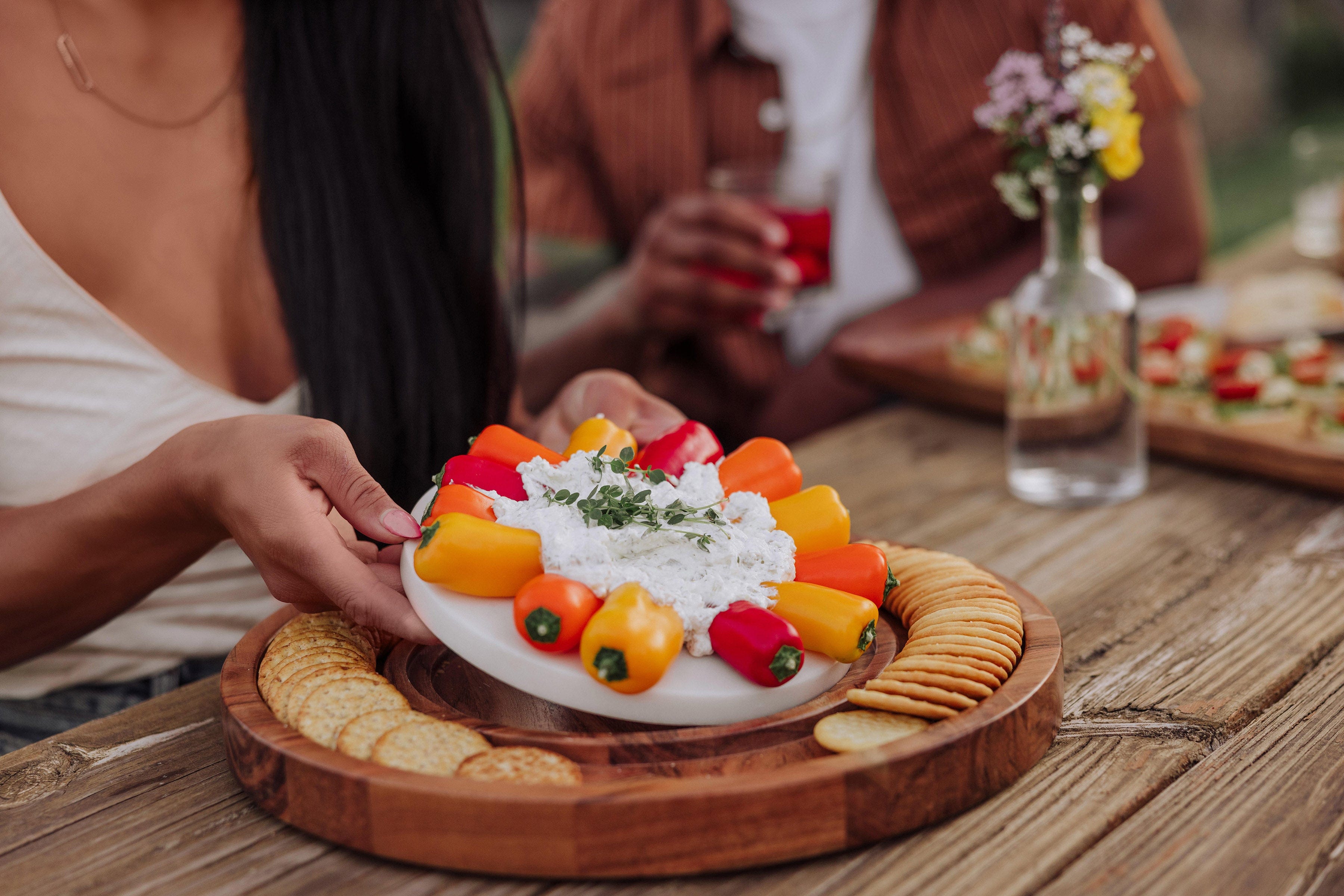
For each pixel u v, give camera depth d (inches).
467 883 26.9
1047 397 53.3
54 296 47.4
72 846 29.1
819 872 26.9
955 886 26.3
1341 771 31.0
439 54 54.4
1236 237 217.5
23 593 40.3
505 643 30.3
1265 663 37.5
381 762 27.9
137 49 50.4
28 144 47.4
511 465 35.7
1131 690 36.0
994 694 30.2
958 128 90.5
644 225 98.7
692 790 26.0
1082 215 51.5
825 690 31.7
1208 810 29.4
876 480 59.8
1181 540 49.4
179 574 43.5
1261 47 346.6
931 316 86.0
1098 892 26.1
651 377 97.9
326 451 33.7
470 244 56.1
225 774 32.5
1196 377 61.9
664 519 32.3
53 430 48.8
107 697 48.7
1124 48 49.4
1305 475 53.9
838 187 88.9
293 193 51.1
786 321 85.0
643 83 94.6
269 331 54.1
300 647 34.3
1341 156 101.7
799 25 90.6
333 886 27.0
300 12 52.6
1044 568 47.1
